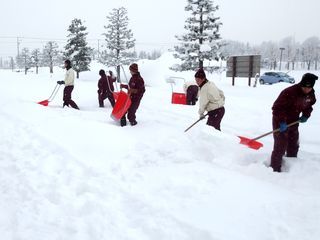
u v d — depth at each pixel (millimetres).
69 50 40625
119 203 3488
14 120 7645
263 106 11898
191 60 24516
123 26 40938
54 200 3658
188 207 3283
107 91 11461
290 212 3123
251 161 5254
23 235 2953
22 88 16406
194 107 11234
